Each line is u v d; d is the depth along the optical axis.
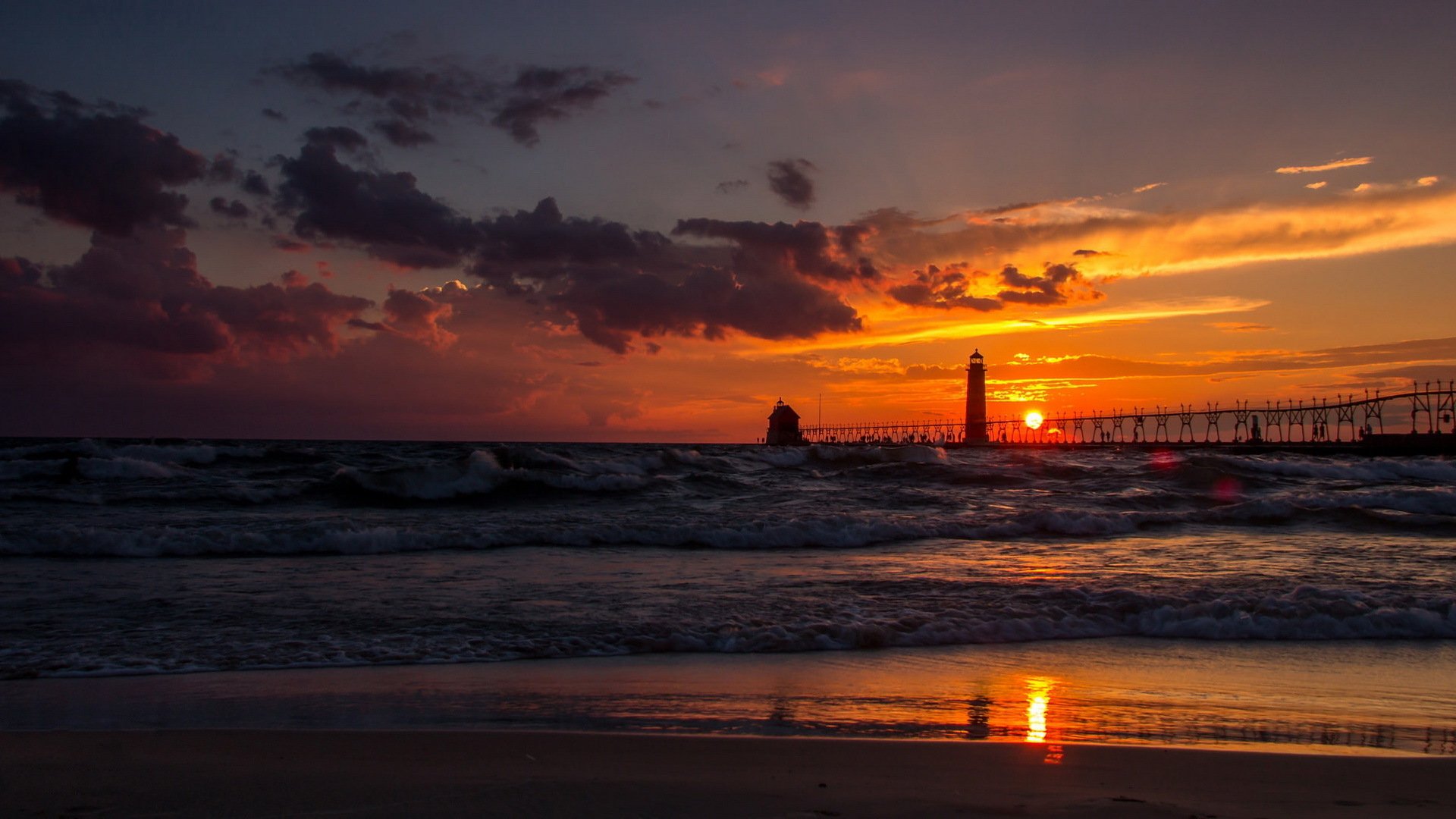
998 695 8.37
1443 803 5.32
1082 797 5.33
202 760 5.95
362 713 7.41
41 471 30.23
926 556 17.62
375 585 13.72
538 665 9.36
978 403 139.25
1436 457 75.75
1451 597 12.87
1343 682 9.18
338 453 52.34
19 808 4.93
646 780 5.56
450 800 5.14
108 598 12.45
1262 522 23.58
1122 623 11.82
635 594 13.18
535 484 29.25
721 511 25.22
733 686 8.55
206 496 25.98
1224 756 6.35
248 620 11.18
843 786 5.48
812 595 13.20
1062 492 30.75
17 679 8.45
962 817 4.90
